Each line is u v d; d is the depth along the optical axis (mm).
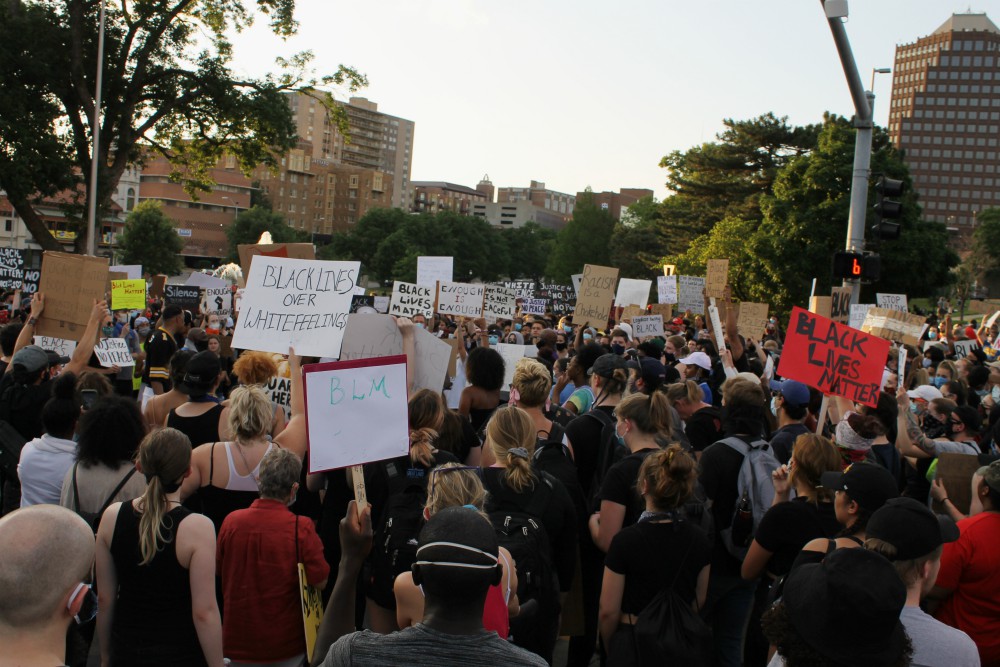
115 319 15539
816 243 41156
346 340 6191
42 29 28328
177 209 145750
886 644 2668
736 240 50219
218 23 31547
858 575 2664
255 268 6109
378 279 135000
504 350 9836
